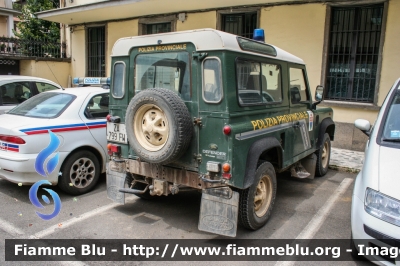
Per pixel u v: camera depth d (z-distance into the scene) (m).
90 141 5.23
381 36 7.46
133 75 4.18
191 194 5.38
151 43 3.94
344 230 4.16
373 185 3.10
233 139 3.45
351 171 6.63
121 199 4.43
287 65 4.78
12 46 12.30
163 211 4.67
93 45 12.94
